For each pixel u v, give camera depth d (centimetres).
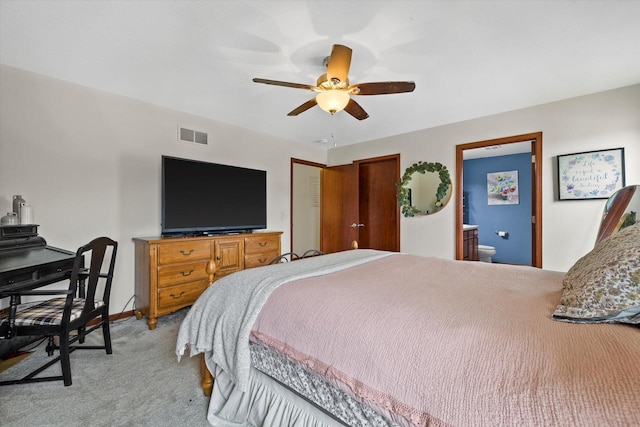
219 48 203
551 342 77
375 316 100
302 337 106
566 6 159
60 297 229
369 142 460
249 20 173
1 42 194
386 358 85
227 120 363
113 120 278
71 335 243
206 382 161
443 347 81
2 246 195
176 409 152
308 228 612
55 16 169
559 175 295
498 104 307
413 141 406
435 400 72
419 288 133
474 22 173
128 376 183
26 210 217
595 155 276
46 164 241
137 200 295
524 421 60
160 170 311
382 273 165
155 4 159
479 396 67
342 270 172
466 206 570
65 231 251
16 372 186
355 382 87
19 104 229
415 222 402
